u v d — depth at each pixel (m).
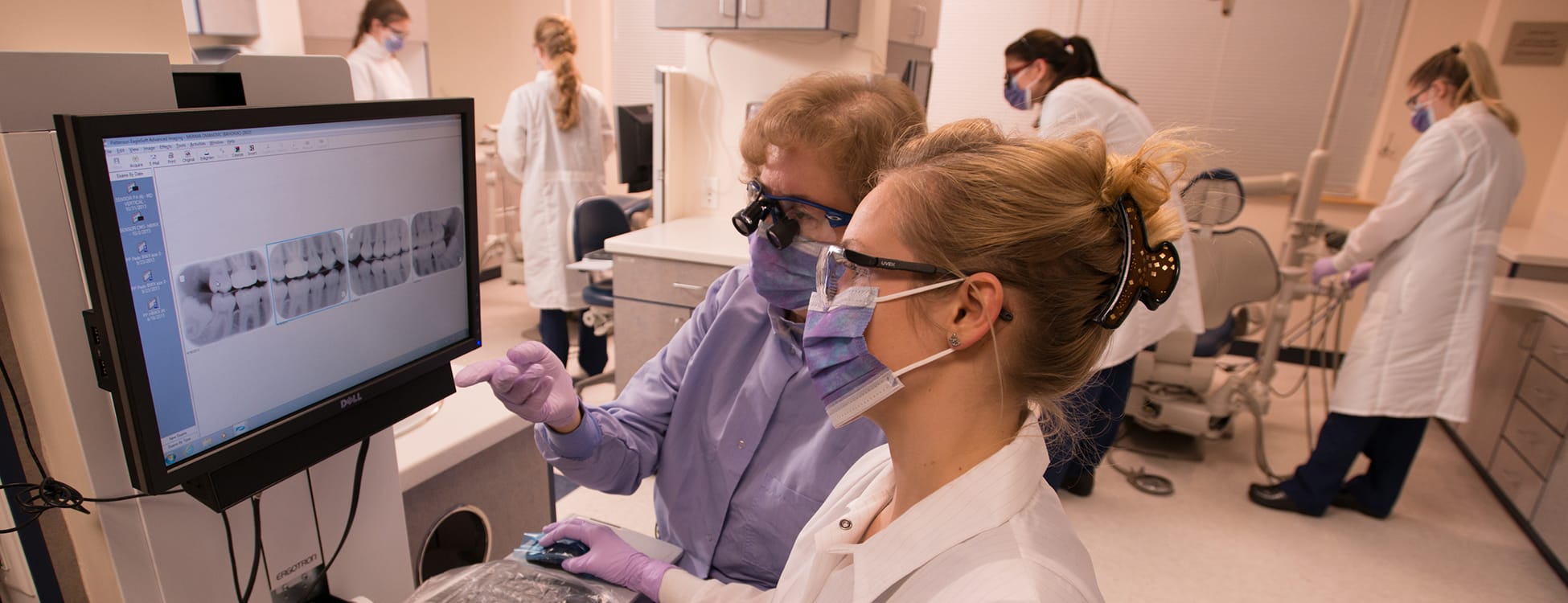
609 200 3.15
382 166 0.76
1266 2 3.61
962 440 0.58
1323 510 2.60
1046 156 0.54
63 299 0.62
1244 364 3.79
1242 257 2.72
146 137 0.55
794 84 0.92
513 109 3.53
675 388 1.13
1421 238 2.35
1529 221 3.43
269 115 0.63
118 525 0.72
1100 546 2.43
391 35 3.76
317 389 0.75
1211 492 2.77
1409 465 2.52
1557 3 3.18
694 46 3.00
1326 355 3.97
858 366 0.58
